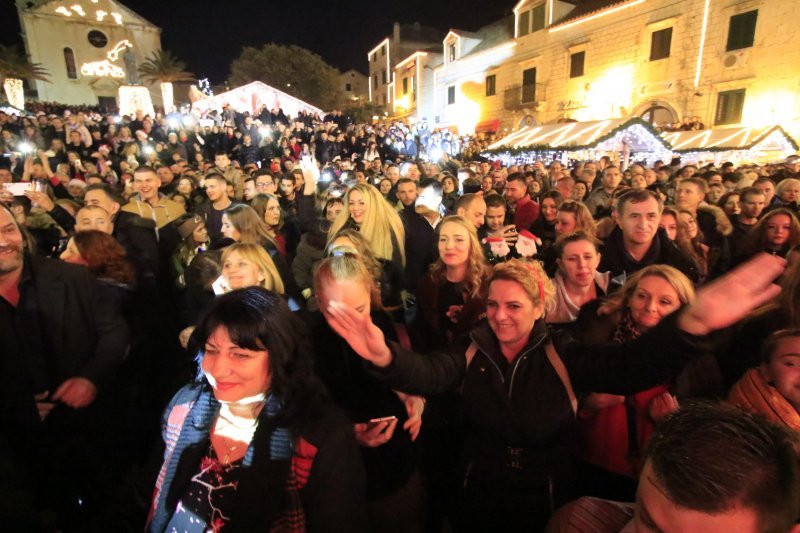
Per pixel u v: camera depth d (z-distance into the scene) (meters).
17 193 5.07
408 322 3.50
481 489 1.65
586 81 21.89
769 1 15.38
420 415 1.77
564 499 1.59
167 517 1.19
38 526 1.51
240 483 1.14
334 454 1.19
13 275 1.87
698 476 0.71
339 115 22.14
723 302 1.08
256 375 1.17
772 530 0.71
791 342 1.38
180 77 33.69
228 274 2.38
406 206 4.76
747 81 16.23
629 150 13.30
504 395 1.59
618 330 2.02
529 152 13.71
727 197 4.91
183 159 11.32
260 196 4.21
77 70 33.50
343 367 1.70
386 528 1.67
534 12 24.36
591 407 1.79
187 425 1.26
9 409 1.82
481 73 28.47
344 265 1.73
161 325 3.25
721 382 1.83
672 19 18.09
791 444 0.75
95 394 1.97
